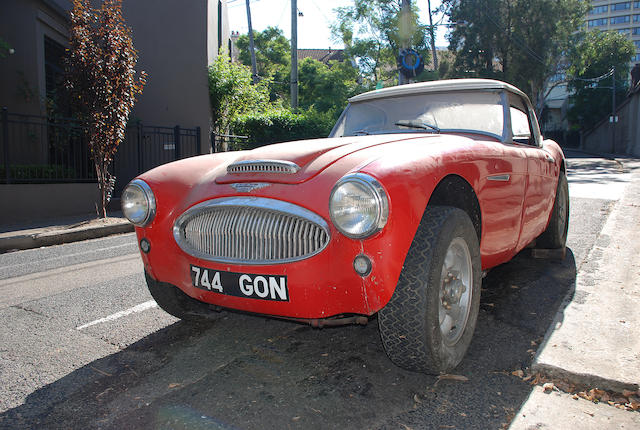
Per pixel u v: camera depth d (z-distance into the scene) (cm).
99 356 286
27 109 1019
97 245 689
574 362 242
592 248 486
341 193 208
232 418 215
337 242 214
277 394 235
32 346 302
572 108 5328
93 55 801
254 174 252
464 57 3416
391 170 213
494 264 317
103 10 822
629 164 2128
